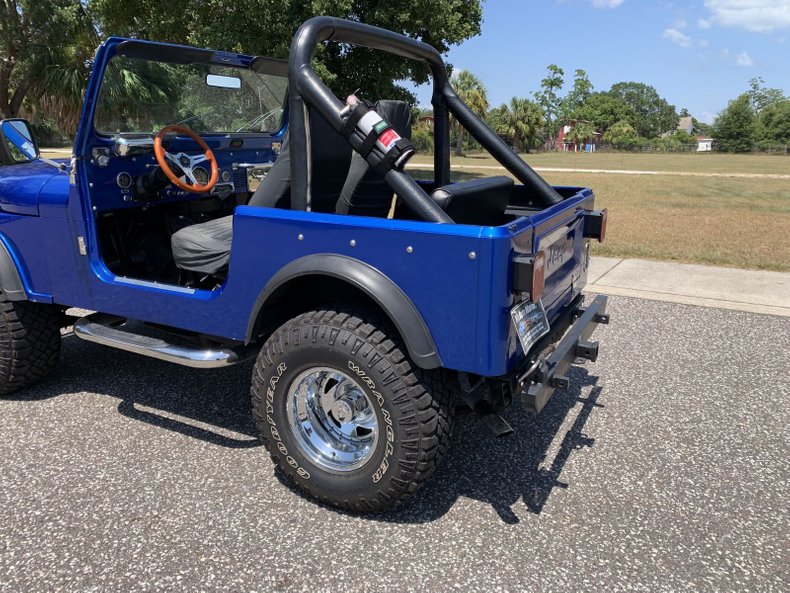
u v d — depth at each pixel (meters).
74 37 17.81
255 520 2.60
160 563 2.34
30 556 2.38
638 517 2.63
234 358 2.89
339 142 2.80
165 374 4.07
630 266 7.00
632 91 123.06
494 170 23.91
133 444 3.21
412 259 2.25
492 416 2.43
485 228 2.12
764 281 6.30
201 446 3.19
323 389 2.66
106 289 3.18
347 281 2.33
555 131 90.69
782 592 2.20
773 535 2.51
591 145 74.38
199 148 3.73
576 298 3.32
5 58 18.25
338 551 2.42
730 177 22.09
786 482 2.88
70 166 3.12
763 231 9.34
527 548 2.44
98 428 3.37
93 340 3.26
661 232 9.23
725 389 3.88
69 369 4.14
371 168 2.42
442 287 2.21
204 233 3.10
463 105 3.48
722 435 3.32
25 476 2.91
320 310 2.54
